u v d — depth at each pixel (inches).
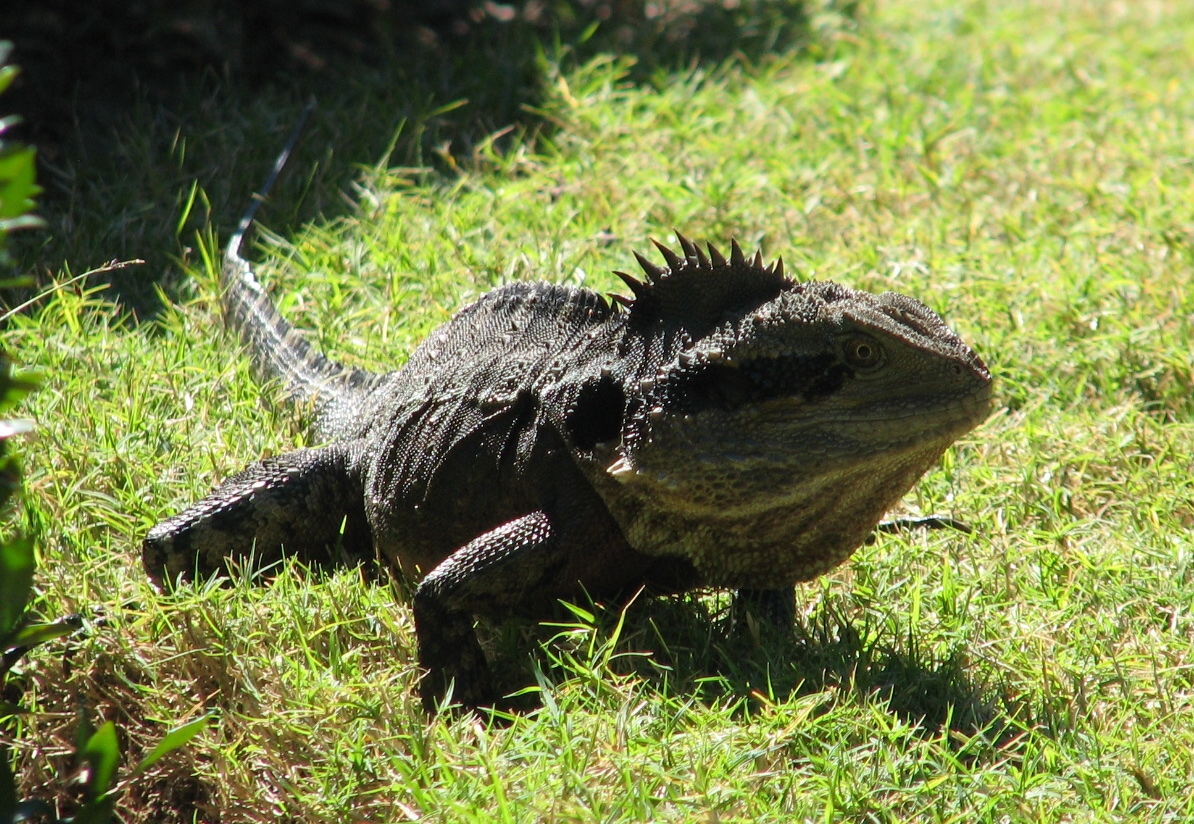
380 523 319.6
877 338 260.5
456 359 321.7
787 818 240.1
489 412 302.2
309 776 265.6
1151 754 260.8
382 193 510.3
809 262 476.1
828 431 262.4
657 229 499.2
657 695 273.7
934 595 319.3
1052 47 724.7
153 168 509.4
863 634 301.0
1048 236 506.9
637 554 293.6
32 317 424.8
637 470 270.4
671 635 303.3
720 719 265.7
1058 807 247.4
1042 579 328.2
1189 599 318.3
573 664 277.1
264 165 529.3
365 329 431.2
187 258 474.3
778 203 524.7
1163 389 413.7
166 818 277.7
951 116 608.1
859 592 318.3
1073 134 595.2
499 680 294.0
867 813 242.7
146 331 434.6
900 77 657.6
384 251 470.3
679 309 283.6
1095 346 430.0
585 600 301.6
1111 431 392.5
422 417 315.9
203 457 358.3
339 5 631.2
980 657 295.1
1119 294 455.2
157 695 284.5
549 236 486.9
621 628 294.0
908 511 363.9
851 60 676.1
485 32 653.3
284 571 313.7
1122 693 285.3
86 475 341.7
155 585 316.5
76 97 539.5
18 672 289.0
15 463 179.8
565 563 286.5
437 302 440.5
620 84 631.2
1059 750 263.4
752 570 285.4
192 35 577.3
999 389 414.3
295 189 516.7
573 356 296.5
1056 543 346.3
